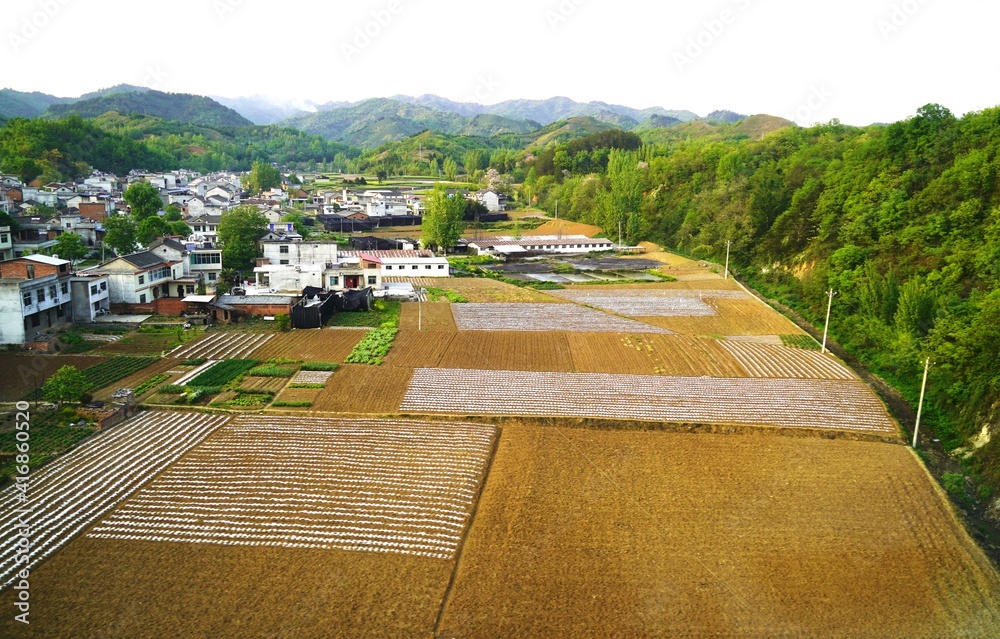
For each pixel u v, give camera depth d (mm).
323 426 40719
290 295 72000
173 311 66188
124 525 29375
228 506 31109
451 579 26125
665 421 42094
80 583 25344
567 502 31938
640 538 28953
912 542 29250
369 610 24125
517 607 24469
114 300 66125
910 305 53406
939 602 25234
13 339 53938
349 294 71188
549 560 27297
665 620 23938
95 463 35188
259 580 25734
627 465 36031
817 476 35219
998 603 25250
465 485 33469
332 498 31969
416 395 46188
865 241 71438
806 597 25312
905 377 51156
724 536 29250
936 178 70438
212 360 53312
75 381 40906
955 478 36125
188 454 36500
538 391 47375
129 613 23688
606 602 24828
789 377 51750
